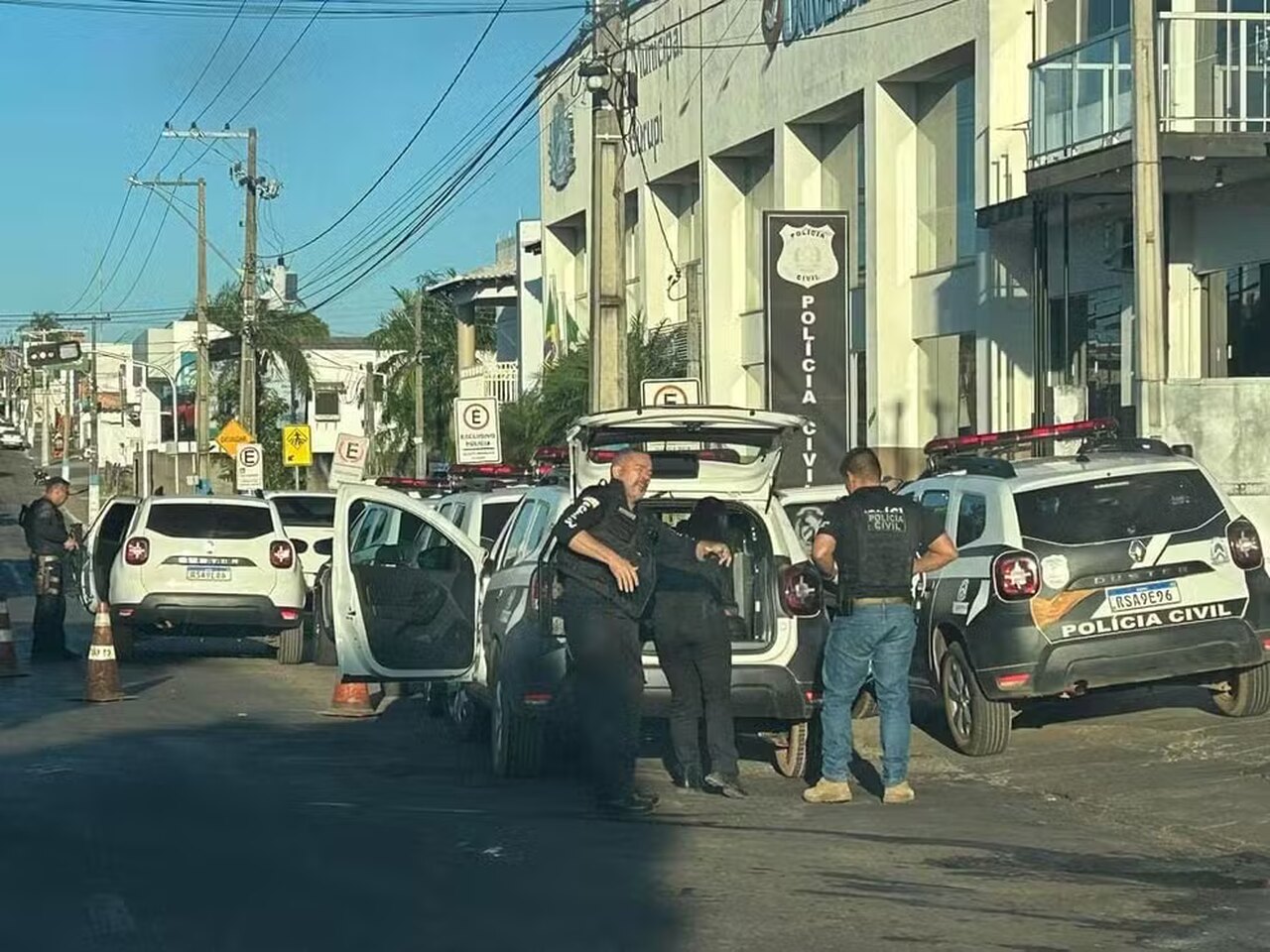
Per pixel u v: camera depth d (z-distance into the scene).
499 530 15.46
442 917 7.20
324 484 69.38
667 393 20.61
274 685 17.55
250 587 19.38
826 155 31.25
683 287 38.19
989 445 13.78
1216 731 12.27
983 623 11.71
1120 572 11.63
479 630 12.31
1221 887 8.12
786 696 10.59
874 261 27.89
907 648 10.14
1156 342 15.60
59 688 16.94
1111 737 12.42
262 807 9.76
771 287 23.69
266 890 7.66
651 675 10.70
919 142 27.73
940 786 11.02
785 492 13.96
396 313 62.34
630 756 9.67
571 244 46.72
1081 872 8.42
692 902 7.58
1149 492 11.90
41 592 19.84
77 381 117.31
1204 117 18.48
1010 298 24.02
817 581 10.73
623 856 8.53
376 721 14.59
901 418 27.97
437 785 10.87
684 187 38.56
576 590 9.71
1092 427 13.45
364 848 8.59
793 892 7.81
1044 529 11.71
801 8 30.17
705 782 10.38
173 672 18.88
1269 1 19.42
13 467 99.12
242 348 45.25
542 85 38.44
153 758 11.88
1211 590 11.75
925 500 13.10
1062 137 20.33
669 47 36.44
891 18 26.86
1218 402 17.25
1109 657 11.58
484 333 61.09
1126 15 21.30
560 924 7.14
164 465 82.56
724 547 10.32
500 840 8.89
